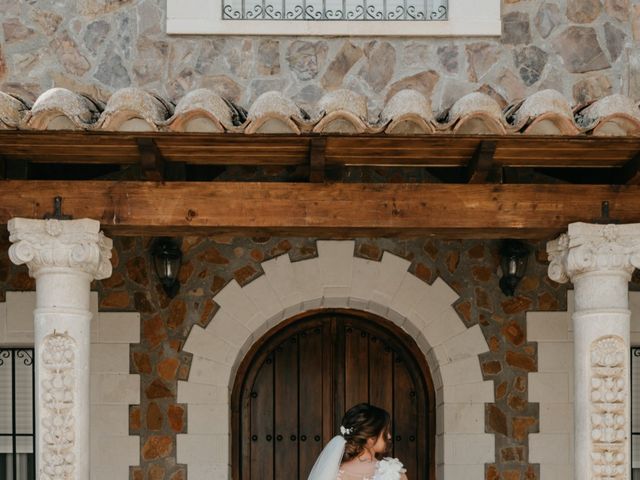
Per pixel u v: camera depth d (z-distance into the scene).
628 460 5.18
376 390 7.27
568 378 6.82
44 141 4.92
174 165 5.42
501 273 6.88
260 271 6.88
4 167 5.28
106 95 6.78
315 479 5.34
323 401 7.23
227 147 5.07
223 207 5.23
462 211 5.26
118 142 4.95
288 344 7.29
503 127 4.82
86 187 5.21
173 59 6.80
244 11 6.87
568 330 6.86
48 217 5.18
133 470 6.70
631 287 6.92
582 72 6.84
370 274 6.87
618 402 5.20
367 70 6.81
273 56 6.81
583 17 6.87
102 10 6.83
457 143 4.97
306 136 4.85
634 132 4.85
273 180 6.55
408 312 6.87
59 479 5.07
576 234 5.24
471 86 6.80
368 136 4.85
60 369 5.13
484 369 6.84
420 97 4.84
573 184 5.43
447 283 6.88
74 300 5.20
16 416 6.90
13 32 6.81
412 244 6.91
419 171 6.66
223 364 6.82
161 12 6.83
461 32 6.79
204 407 6.78
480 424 6.79
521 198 5.27
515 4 6.87
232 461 7.15
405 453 7.22
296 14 6.88
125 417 6.73
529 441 6.77
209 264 6.88
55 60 6.80
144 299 6.83
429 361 7.14
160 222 5.21
